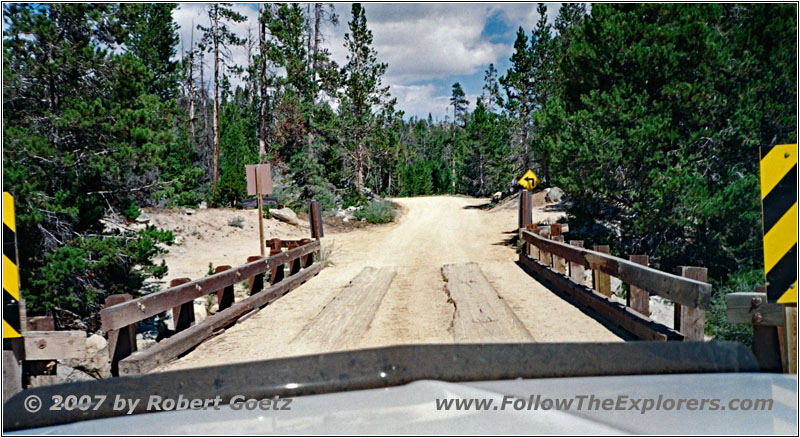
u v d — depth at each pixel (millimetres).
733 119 13281
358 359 2387
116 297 5684
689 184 12992
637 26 14852
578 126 15391
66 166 10562
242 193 30969
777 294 3340
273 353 6223
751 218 12656
